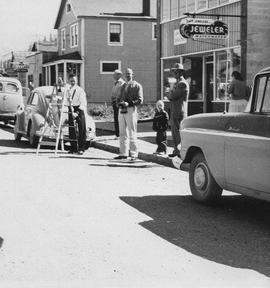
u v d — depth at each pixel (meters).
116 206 8.01
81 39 45.41
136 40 46.09
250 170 6.86
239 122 7.20
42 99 16.95
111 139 18.66
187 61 24.02
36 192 9.02
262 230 6.71
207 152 7.83
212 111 23.11
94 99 45.56
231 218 7.36
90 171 11.70
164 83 25.83
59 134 14.98
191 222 7.09
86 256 5.49
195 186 8.37
